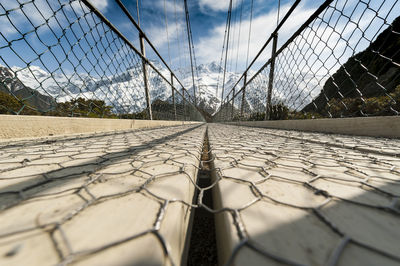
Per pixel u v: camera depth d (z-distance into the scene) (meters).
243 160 1.09
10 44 1.56
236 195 0.55
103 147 1.56
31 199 0.49
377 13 1.97
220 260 0.41
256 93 7.04
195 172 0.88
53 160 1.03
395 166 0.91
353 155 1.25
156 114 6.72
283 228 0.38
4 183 0.62
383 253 0.31
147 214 0.42
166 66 7.73
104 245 0.30
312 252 0.31
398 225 0.40
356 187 0.64
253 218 0.41
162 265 0.29
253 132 3.77
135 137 2.53
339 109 3.30
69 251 0.29
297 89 3.79
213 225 0.63
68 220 0.38
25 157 1.10
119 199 0.50
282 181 0.70
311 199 0.53
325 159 1.12
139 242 0.32
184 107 11.98
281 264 0.28
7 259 0.27
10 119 1.82
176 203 0.49
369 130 2.54
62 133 2.42
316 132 3.38
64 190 0.56
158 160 1.04
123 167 0.87
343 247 0.32
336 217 0.43
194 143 1.88
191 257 0.48
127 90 4.18
